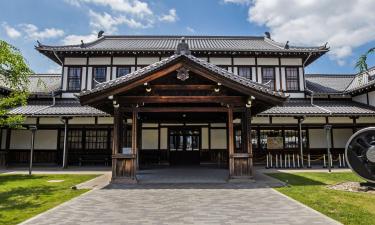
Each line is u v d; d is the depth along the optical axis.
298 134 20.67
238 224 5.75
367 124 19.72
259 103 12.20
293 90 21.56
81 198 8.32
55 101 20.55
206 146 20.95
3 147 20.14
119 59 21.38
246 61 21.69
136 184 10.85
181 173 14.61
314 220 6.00
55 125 19.19
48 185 10.84
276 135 20.92
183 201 7.88
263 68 21.72
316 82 24.34
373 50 9.88
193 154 20.94
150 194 8.92
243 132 12.84
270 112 18.48
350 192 9.02
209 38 26.12
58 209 7.02
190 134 21.12
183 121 20.12
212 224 5.76
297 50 21.19
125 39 25.34
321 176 13.17
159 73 10.84
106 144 20.44
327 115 18.62
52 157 20.33
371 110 19.28
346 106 20.39
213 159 20.83
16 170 16.81
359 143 9.72
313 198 8.13
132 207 7.21
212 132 21.09
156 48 21.02
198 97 11.48
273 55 21.64
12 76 12.05
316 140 20.91
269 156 19.50
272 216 6.33
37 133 20.48
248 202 7.71
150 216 6.36
